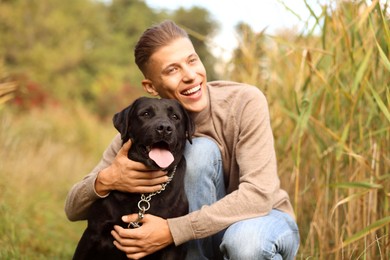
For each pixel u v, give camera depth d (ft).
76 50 86.69
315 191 12.32
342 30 11.12
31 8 84.58
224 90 10.40
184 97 10.10
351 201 10.94
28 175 22.39
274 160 9.73
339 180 11.48
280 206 10.15
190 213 9.25
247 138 9.71
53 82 81.66
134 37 112.98
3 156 20.75
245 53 14.61
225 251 9.37
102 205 9.68
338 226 11.57
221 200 9.29
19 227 15.90
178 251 9.60
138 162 9.46
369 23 10.32
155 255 9.62
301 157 12.81
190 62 10.07
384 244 10.36
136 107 10.07
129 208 9.58
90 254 9.87
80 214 10.32
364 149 11.21
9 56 80.48
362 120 11.43
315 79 12.71
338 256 10.86
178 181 9.77
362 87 10.31
